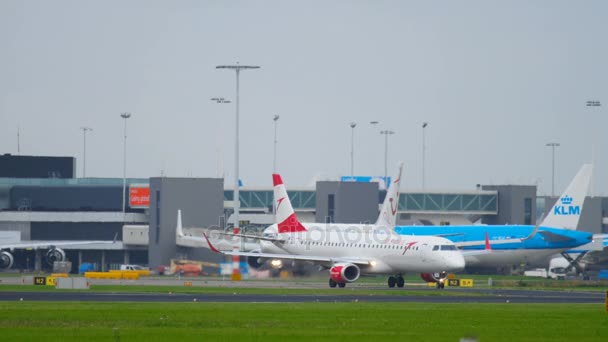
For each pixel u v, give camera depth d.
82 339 192.62
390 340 196.00
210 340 193.38
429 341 194.75
